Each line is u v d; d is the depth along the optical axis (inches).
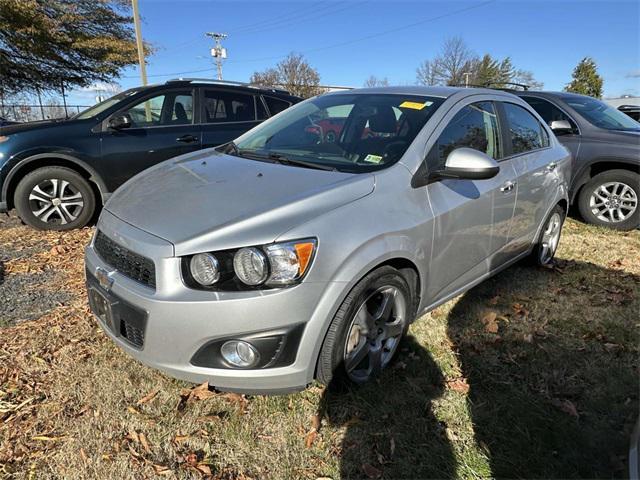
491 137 128.1
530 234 150.8
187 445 83.4
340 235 83.4
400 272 98.0
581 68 2000.5
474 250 120.3
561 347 119.0
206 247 77.9
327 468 79.9
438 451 84.0
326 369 87.4
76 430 85.2
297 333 80.3
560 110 231.5
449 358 110.9
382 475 78.8
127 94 210.4
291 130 128.1
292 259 78.1
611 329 128.3
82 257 167.3
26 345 109.7
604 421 93.3
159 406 91.7
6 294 135.6
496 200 122.2
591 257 182.9
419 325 124.0
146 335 80.3
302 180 94.6
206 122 218.1
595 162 220.1
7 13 655.1
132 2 731.4
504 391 100.7
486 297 144.3
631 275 165.3
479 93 129.6
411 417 91.4
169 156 208.5
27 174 187.0
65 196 194.5
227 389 82.7
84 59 826.8
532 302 142.0
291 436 85.8
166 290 78.4
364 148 107.9
